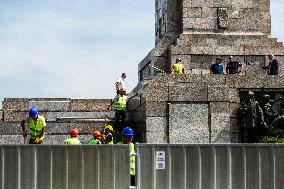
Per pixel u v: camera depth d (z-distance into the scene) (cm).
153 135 3102
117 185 1891
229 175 1917
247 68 3806
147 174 1897
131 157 1936
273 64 3497
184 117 3130
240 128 3167
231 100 3209
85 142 3472
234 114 3183
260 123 3098
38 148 1895
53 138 3475
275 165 1939
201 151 1914
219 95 3158
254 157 1931
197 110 3144
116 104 3422
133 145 1953
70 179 1888
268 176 1938
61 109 3756
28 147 1895
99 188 1888
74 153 1892
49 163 1891
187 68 3741
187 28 3819
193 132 3128
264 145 1939
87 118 3600
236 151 1925
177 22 3909
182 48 3747
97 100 3812
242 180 1923
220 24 3828
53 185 1886
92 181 1888
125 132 2342
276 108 3166
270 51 3822
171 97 3128
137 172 1895
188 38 3784
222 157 1919
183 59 3744
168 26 3900
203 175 1909
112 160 1894
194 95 3147
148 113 3108
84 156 1892
